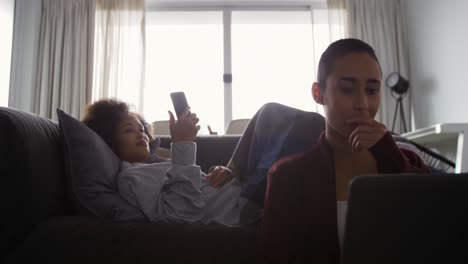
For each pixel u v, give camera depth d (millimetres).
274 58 4191
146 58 3932
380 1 3895
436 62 3291
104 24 3830
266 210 752
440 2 3193
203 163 1571
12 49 3447
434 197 424
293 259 692
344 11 3869
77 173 1021
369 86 724
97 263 798
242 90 4094
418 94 3605
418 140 2488
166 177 1013
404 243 442
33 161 909
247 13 4121
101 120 1246
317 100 815
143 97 3770
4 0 3295
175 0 3990
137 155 1252
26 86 3572
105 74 3738
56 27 3748
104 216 969
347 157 779
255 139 1149
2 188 863
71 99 3668
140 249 807
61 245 814
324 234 690
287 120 1148
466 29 2848
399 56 3795
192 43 4246
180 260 799
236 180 1140
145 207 952
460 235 427
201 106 4055
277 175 753
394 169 729
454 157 2428
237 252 804
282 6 4090
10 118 901
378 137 720
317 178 731
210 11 4062
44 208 927
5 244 845
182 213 963
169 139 1693
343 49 747
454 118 3031
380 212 438
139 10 3879
